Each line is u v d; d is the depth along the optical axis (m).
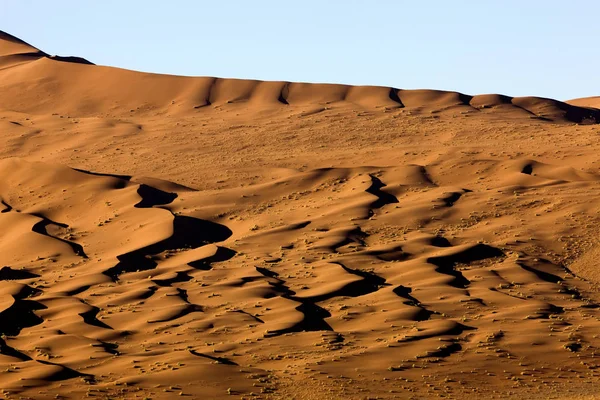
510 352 143.88
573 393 124.44
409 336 150.38
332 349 146.38
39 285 188.38
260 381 129.50
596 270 194.62
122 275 196.00
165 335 156.88
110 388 124.75
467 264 197.12
